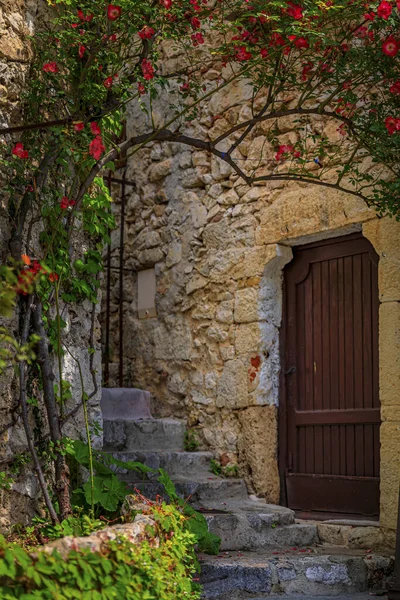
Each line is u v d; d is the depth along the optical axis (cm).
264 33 443
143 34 412
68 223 437
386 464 505
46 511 418
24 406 404
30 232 427
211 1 606
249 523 524
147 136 454
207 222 653
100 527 381
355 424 554
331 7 397
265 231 602
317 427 581
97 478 439
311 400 588
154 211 708
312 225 567
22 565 266
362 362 552
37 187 432
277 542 528
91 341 478
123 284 737
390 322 510
